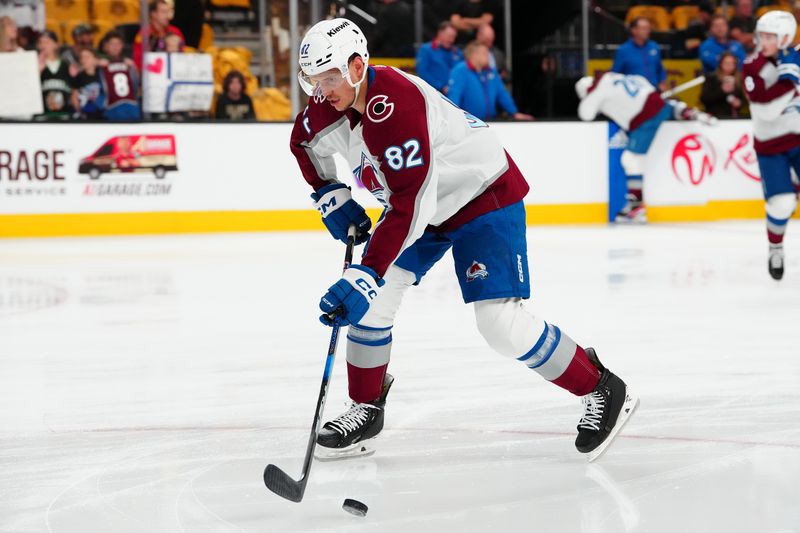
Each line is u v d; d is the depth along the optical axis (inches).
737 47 667.4
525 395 221.8
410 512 149.9
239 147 587.2
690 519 144.6
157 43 582.9
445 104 163.0
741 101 674.8
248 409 213.6
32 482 166.1
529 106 734.5
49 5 573.3
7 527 145.6
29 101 568.1
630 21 714.8
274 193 594.2
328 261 459.5
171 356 268.8
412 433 193.8
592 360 173.9
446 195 165.6
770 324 305.6
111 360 264.5
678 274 413.7
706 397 218.7
